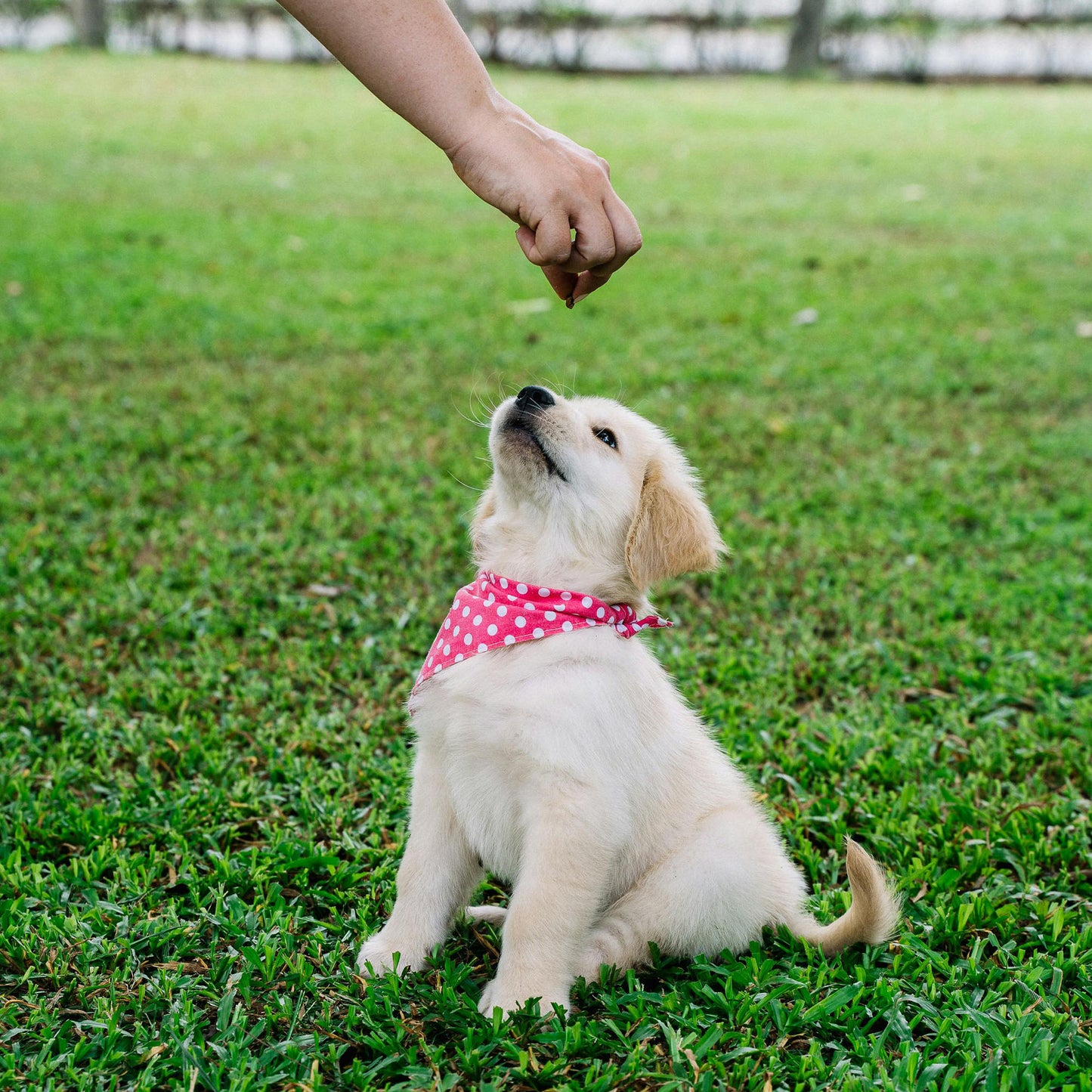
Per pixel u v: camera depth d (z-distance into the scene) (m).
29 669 1.48
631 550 1.20
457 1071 1.07
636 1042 1.08
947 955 1.16
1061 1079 1.06
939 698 1.50
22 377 2.46
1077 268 3.65
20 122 5.79
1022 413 2.46
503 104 1.07
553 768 1.11
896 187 5.04
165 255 3.54
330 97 7.18
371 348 2.81
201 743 1.38
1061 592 1.70
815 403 2.51
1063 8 9.24
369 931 1.18
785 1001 1.13
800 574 1.75
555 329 3.00
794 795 1.35
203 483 1.95
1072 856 1.27
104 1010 1.09
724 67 9.73
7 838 1.25
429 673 1.17
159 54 9.05
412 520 1.85
